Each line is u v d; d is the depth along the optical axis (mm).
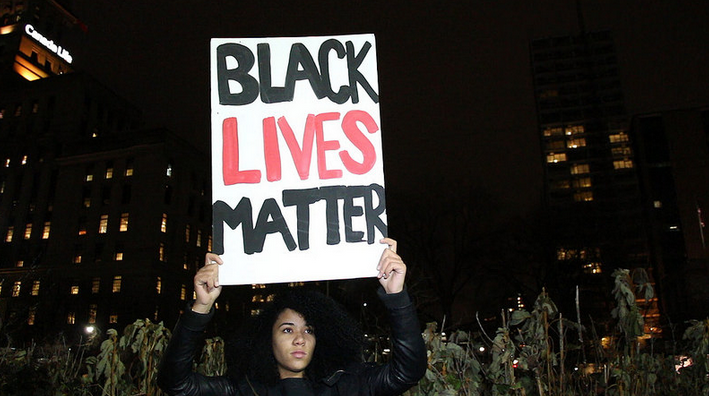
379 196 2609
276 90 2746
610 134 99750
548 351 3373
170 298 58375
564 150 100500
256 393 2176
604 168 97688
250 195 2594
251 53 2791
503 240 32531
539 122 104062
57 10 93688
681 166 82000
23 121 71125
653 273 76500
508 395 3348
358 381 2285
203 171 67062
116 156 62719
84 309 57031
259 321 2303
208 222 66812
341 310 2396
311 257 2521
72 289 58531
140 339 3816
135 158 61688
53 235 62000
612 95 102875
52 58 91250
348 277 2506
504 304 29688
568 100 104125
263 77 2762
